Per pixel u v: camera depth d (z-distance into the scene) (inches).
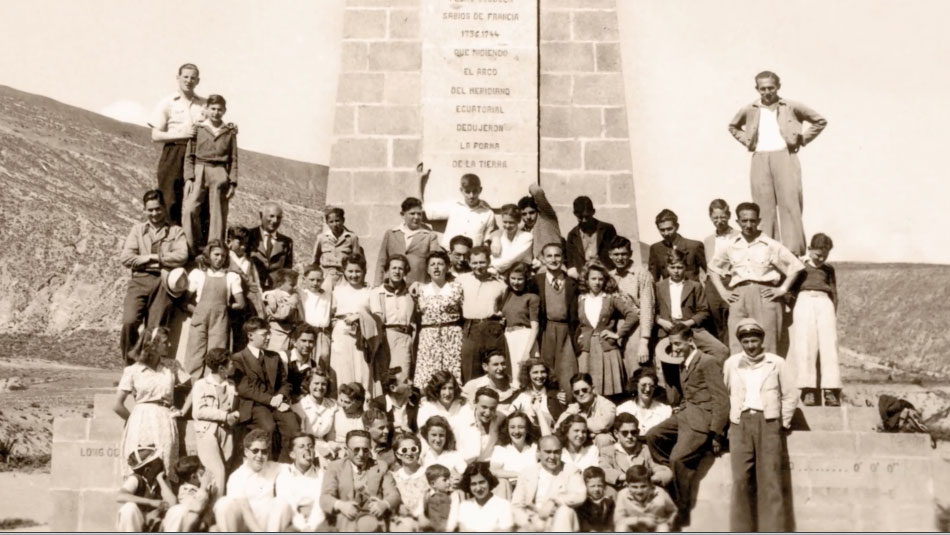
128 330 709.9
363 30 813.2
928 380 1055.0
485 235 753.6
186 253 713.6
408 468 615.8
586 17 819.4
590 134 808.9
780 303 711.7
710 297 697.0
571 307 686.5
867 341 1077.1
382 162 801.6
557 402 658.8
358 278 693.9
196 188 744.3
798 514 653.3
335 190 799.7
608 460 631.8
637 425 632.4
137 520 613.6
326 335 690.2
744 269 710.5
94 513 664.4
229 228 727.1
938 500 777.6
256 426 636.7
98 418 674.8
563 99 812.0
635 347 690.8
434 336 678.5
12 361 1094.4
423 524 598.2
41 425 997.2
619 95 813.2
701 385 639.8
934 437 1019.3
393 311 688.4
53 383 1074.1
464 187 754.2
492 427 635.5
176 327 721.0
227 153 750.5
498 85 805.2
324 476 606.9
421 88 806.5
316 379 645.3
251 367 642.2
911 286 1077.1
